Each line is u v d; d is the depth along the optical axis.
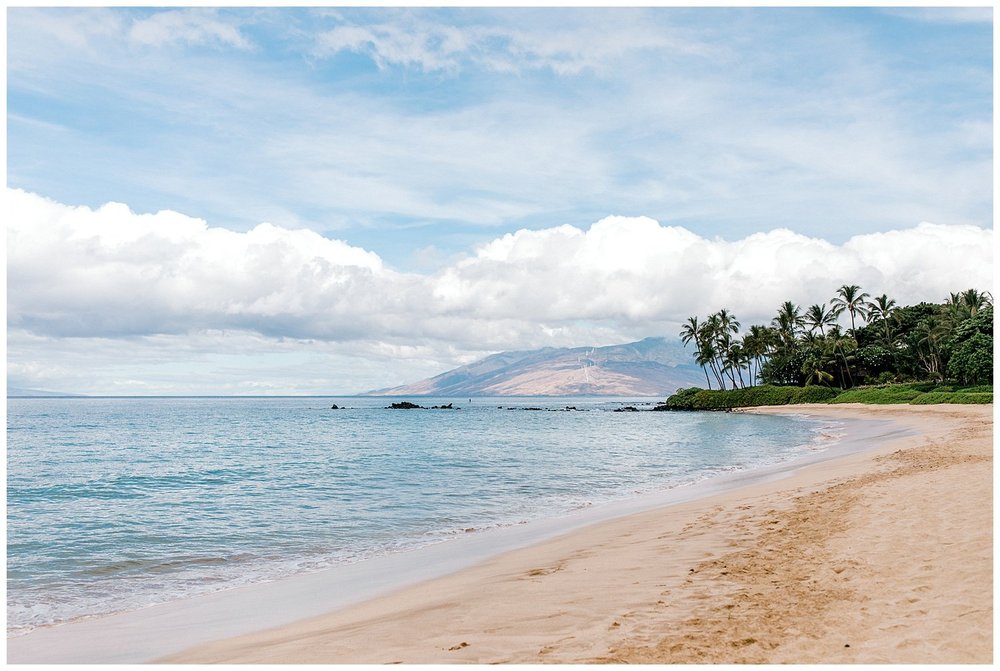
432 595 9.22
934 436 32.41
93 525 17.44
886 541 9.27
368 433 67.38
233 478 28.58
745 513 13.47
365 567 12.17
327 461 35.78
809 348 106.06
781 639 5.93
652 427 70.75
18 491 24.94
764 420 72.38
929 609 6.33
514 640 6.59
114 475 30.16
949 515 10.41
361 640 7.08
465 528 15.95
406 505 19.86
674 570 9.10
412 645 6.73
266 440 56.94
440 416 123.12
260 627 8.48
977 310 88.69
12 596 10.74
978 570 7.34
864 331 105.69
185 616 9.34
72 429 76.31
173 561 13.20
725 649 5.77
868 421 56.44
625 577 8.98
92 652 7.73
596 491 22.23
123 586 11.37
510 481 25.55
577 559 10.75
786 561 8.92
